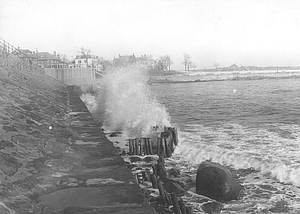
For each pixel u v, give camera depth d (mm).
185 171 11523
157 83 120000
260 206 8336
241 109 33250
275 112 29406
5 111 10922
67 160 7562
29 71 35812
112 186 6117
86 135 10719
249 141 15609
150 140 14930
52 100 20031
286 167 10859
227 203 8648
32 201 5320
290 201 8547
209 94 59531
